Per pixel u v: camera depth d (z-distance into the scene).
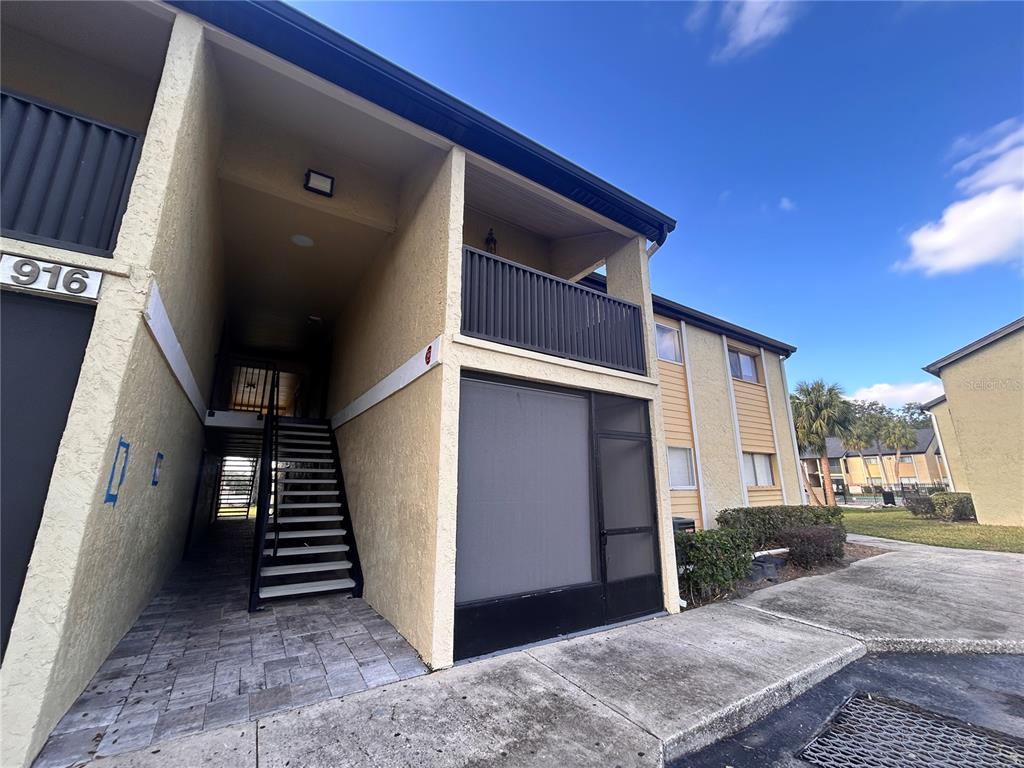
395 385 4.88
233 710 2.61
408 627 3.79
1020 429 12.20
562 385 4.59
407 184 5.50
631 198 5.34
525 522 4.11
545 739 2.39
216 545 8.44
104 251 2.61
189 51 3.20
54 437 2.32
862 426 25.53
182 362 4.34
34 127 2.60
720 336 10.30
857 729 2.74
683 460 8.80
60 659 2.23
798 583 6.23
